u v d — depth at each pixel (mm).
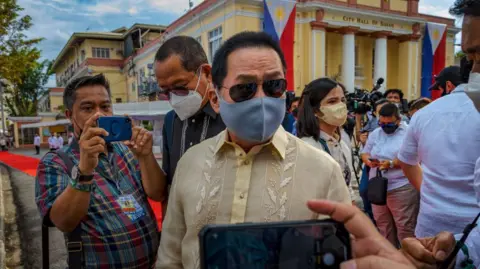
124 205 1918
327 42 19062
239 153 1382
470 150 1879
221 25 15891
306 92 2742
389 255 843
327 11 17234
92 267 1793
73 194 1625
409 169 2574
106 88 1989
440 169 2010
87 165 1609
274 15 14867
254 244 914
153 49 23219
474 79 1475
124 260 1845
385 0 19031
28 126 29906
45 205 1777
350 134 5934
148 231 1977
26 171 13766
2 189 9672
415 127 2295
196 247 1377
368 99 6969
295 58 16891
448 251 1351
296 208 1307
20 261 4410
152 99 22875
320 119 2744
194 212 1398
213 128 2080
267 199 1325
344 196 1388
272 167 1365
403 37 20500
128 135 1709
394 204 3523
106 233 1817
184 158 1571
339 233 903
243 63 1297
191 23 18312
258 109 1275
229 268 902
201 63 2070
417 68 20859
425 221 2125
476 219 1455
